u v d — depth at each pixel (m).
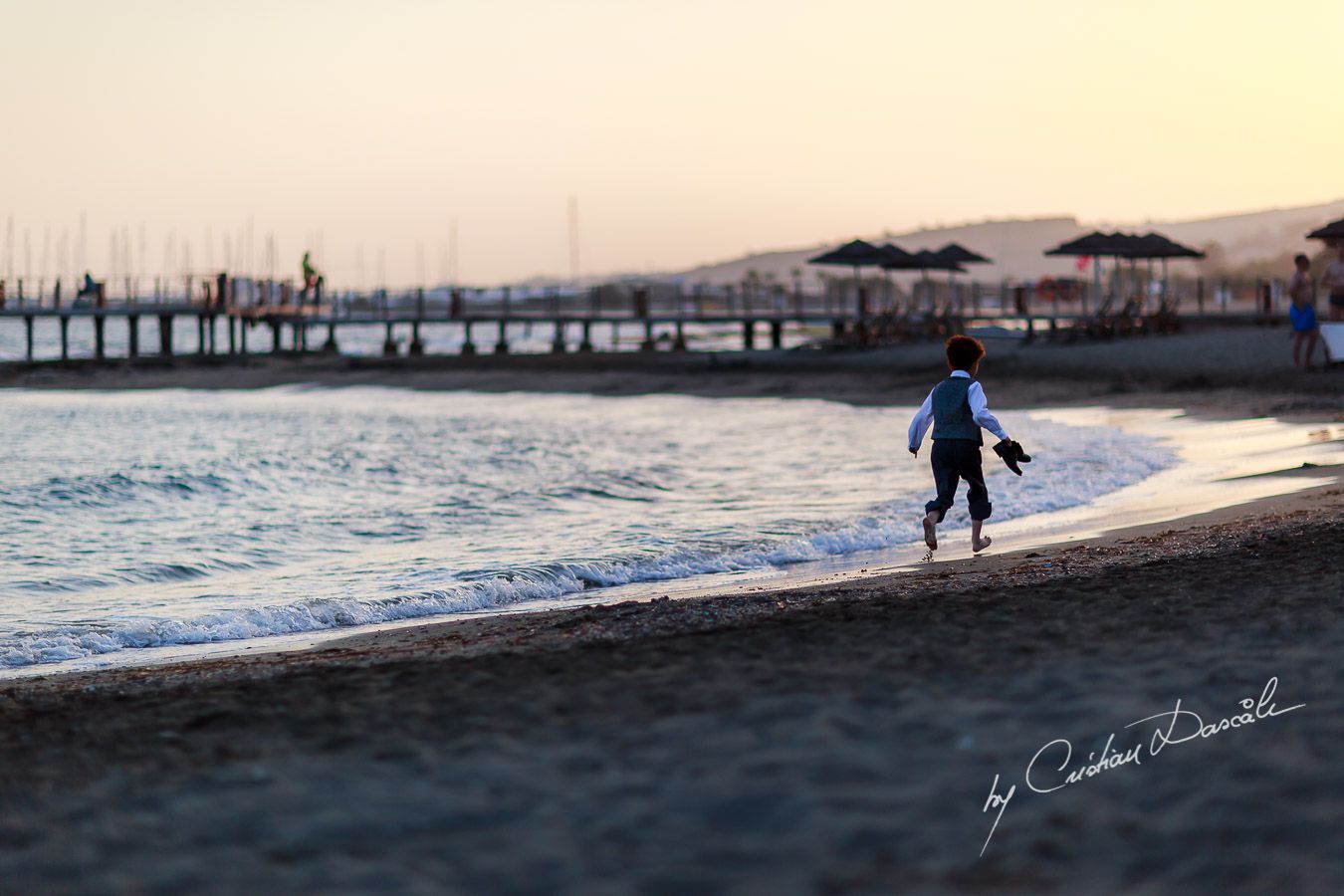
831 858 4.67
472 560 17.91
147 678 10.31
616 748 6.22
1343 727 5.86
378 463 33.12
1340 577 9.91
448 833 5.09
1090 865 4.52
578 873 4.60
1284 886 4.21
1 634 13.60
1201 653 7.55
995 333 63.78
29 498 25.36
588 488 25.78
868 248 70.81
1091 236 64.94
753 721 6.58
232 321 87.69
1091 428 32.66
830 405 48.72
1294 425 29.31
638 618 11.30
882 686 7.17
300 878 4.66
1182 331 63.19
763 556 16.61
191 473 29.38
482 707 7.28
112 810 5.59
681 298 89.12
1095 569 11.97
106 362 79.81
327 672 9.14
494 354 78.56
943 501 13.52
